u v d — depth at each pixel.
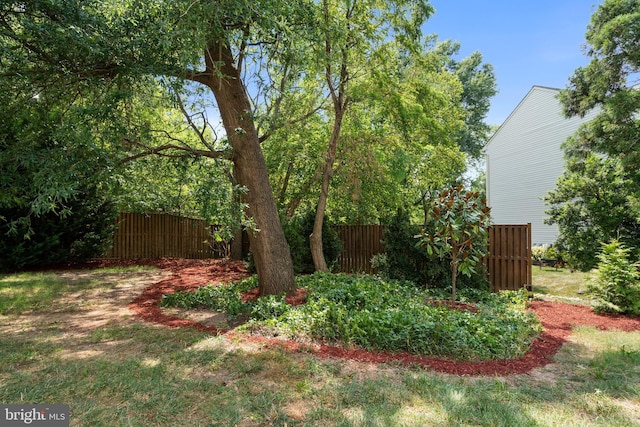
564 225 9.83
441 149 13.03
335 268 10.23
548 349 4.34
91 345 4.21
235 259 13.76
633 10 8.26
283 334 4.50
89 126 4.62
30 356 3.81
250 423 2.55
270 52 6.14
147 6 4.89
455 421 2.58
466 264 6.22
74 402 2.82
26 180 4.54
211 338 4.43
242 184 6.50
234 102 6.38
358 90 8.51
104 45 4.64
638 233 8.60
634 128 8.05
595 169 9.47
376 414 2.66
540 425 2.56
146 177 7.81
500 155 19.38
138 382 3.16
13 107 5.13
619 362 3.88
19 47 4.59
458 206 6.14
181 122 8.50
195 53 4.83
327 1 7.76
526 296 7.39
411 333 4.11
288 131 9.43
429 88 9.64
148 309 6.12
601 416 2.73
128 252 12.95
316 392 3.01
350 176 10.05
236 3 4.39
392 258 8.47
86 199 10.59
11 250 9.39
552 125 16.22
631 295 5.98
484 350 3.95
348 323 4.36
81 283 8.38
